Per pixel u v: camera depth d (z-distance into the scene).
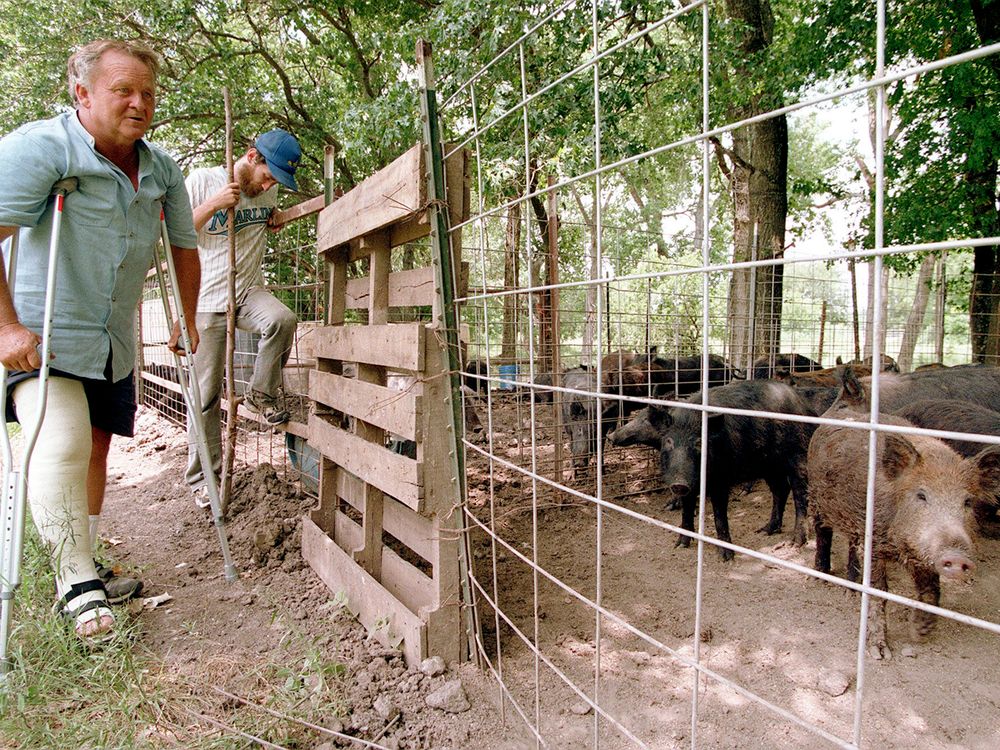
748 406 4.55
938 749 2.46
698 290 13.27
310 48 14.03
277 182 4.79
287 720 2.37
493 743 2.39
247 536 4.32
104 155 2.99
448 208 2.86
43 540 2.99
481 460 6.58
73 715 2.22
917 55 10.14
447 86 7.34
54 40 10.90
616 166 1.72
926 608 1.08
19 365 2.64
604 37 7.62
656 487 5.91
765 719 2.61
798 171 23.16
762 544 4.69
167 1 10.39
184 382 3.75
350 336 3.59
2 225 2.64
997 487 2.77
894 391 5.38
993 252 11.20
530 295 2.18
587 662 2.97
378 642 3.02
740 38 10.37
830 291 14.28
